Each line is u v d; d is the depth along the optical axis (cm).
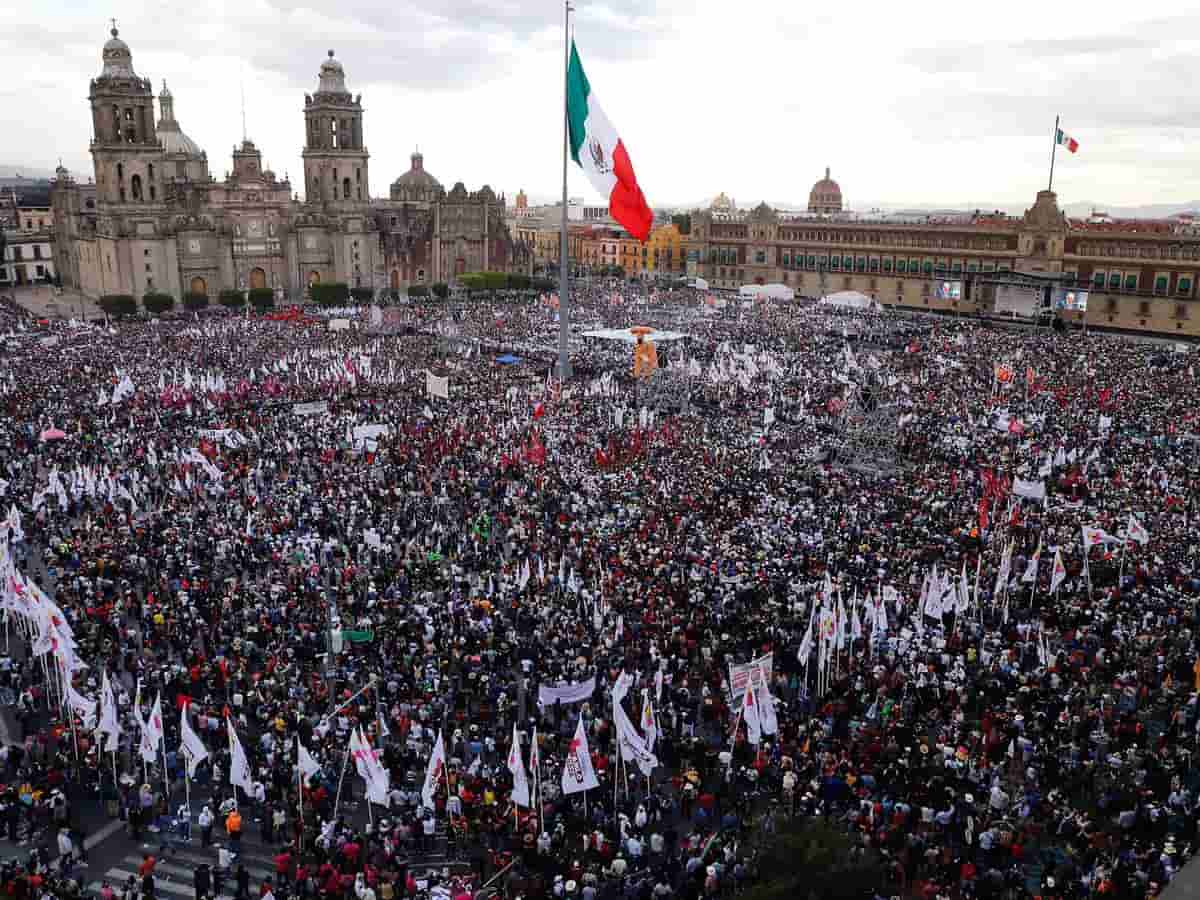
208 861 2825
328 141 17300
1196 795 2958
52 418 7031
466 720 3353
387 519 5172
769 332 12031
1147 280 13662
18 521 4591
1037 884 2650
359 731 2791
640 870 2728
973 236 15538
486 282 17125
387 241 17550
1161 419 7188
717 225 19625
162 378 8206
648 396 8112
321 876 2619
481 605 4066
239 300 14500
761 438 6781
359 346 10538
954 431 6881
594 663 3625
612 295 15300
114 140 14825
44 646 3378
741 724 3350
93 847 2888
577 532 4872
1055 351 10450
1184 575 4331
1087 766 3033
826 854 2273
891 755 3122
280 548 4697
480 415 7412
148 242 14850
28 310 14525
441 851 2853
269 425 7075
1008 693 3469
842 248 17525
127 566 4400
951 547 4725
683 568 4388
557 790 3005
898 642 3722
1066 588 4338
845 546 4694
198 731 3250
